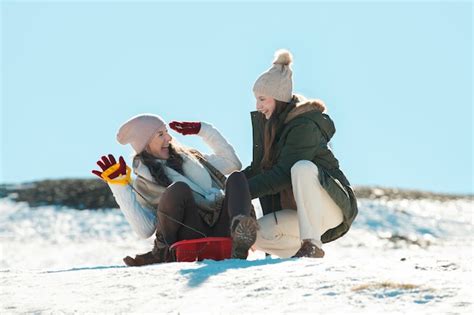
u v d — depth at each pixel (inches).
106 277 422.3
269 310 346.6
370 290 362.0
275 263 427.5
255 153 545.0
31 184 2233.0
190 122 539.2
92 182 2214.6
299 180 498.6
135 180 512.4
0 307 379.2
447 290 355.6
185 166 514.6
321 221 506.3
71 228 1791.3
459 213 2106.3
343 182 525.3
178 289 389.1
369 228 1829.5
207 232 486.9
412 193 2386.8
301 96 540.1
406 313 329.4
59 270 474.6
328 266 412.8
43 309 372.5
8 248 1523.1
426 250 1535.4
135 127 509.4
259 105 533.6
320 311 340.2
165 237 479.8
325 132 529.7
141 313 358.0
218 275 405.1
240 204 462.3
